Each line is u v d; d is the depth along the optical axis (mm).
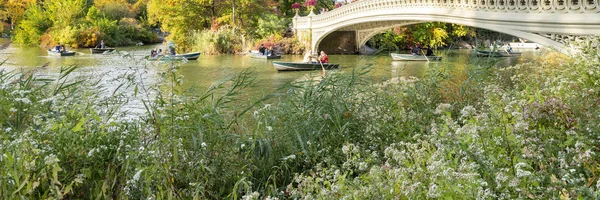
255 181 4375
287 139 4820
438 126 4508
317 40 32562
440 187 2576
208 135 4262
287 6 46094
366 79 6895
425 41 40625
